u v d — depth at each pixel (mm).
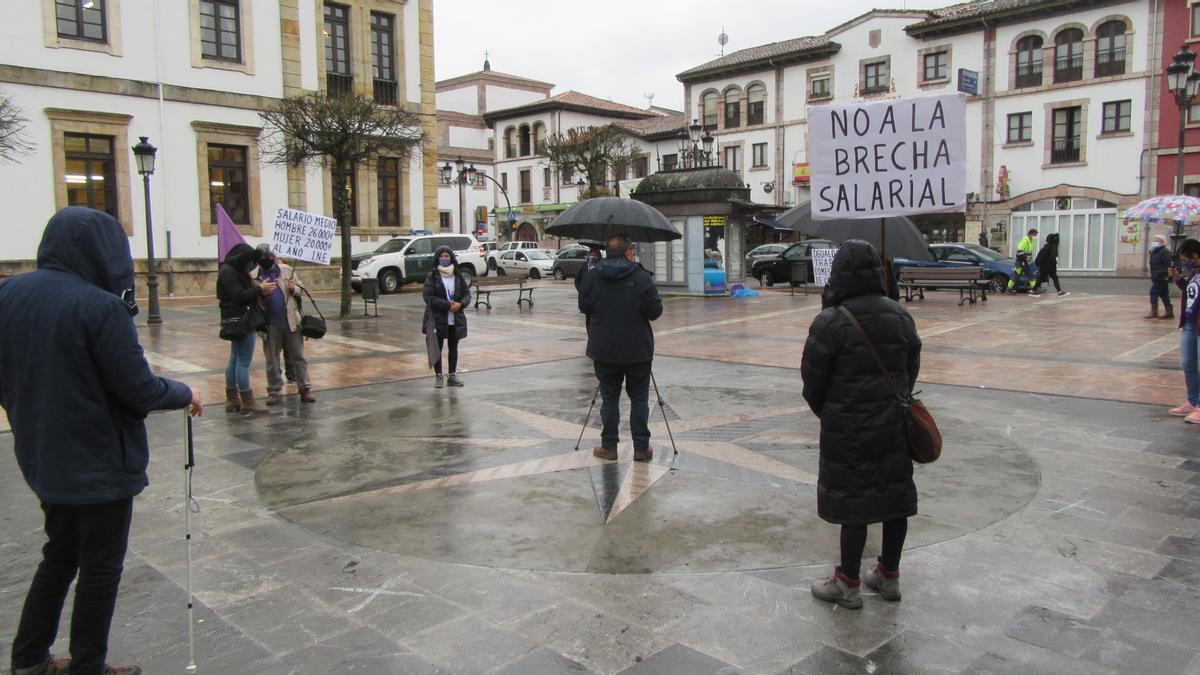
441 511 5246
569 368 11055
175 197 23703
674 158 51219
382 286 25281
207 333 14961
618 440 6504
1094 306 18141
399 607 3900
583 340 14055
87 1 22062
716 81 48188
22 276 3096
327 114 18422
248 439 7238
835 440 3732
